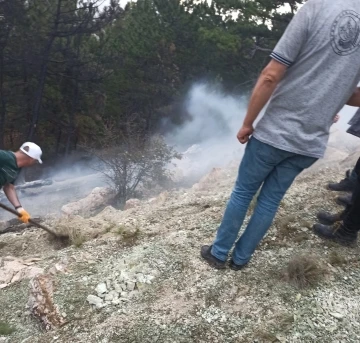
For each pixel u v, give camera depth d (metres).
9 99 18.36
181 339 2.72
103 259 3.61
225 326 2.79
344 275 3.14
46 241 4.66
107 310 3.01
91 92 21.17
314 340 2.66
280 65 2.46
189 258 3.40
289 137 2.60
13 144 20.78
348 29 2.39
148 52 23.34
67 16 17.31
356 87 2.69
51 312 3.06
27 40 16.92
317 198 4.20
